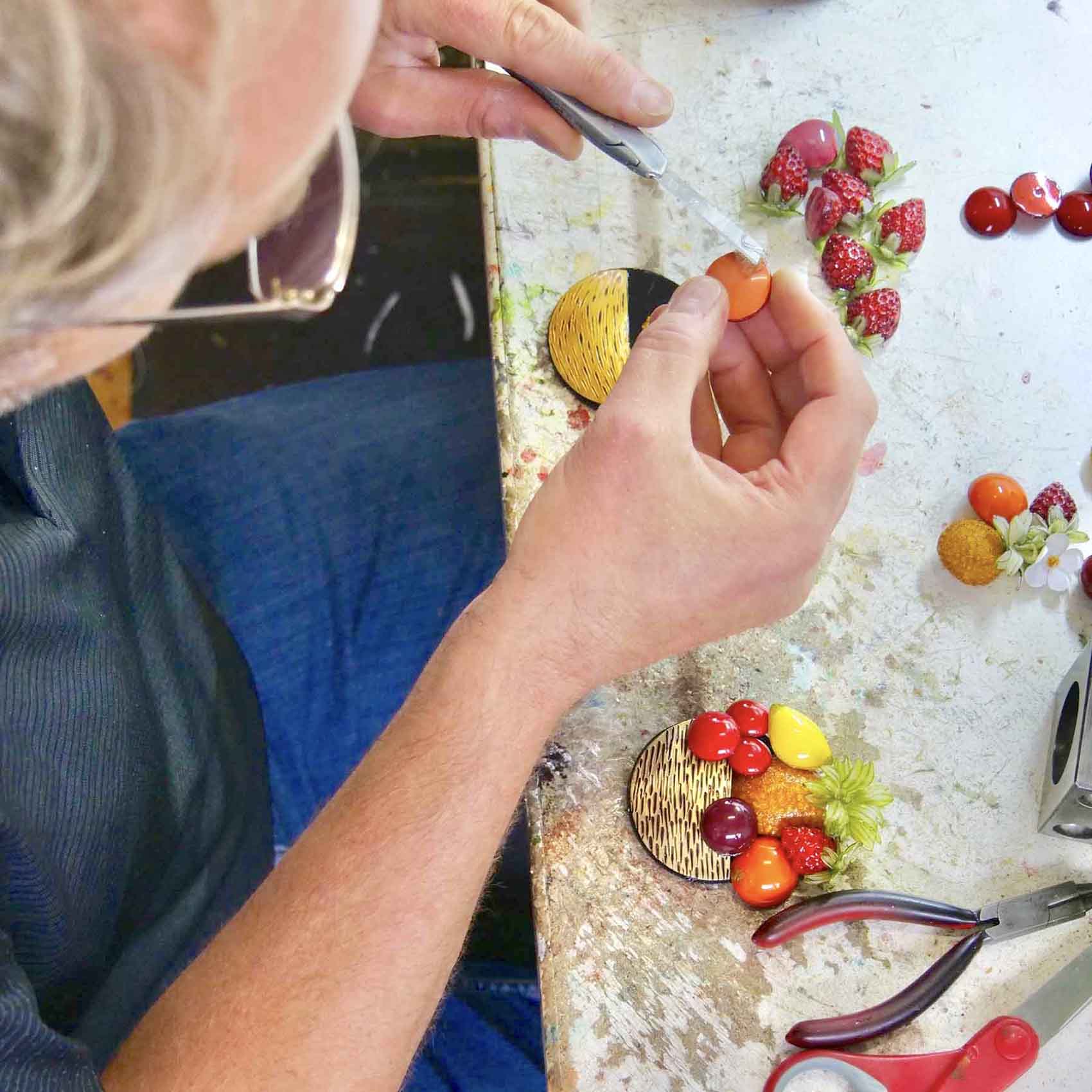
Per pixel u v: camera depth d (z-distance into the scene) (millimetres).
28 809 570
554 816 669
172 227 288
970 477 748
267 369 1409
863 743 696
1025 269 785
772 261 788
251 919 555
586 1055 631
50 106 238
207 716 792
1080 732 630
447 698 567
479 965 910
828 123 785
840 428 587
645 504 556
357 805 561
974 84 814
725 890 657
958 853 675
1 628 582
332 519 888
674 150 809
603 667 587
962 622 719
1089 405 760
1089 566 708
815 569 638
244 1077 517
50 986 610
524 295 766
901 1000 630
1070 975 627
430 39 670
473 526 890
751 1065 630
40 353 358
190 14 265
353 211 420
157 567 776
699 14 826
